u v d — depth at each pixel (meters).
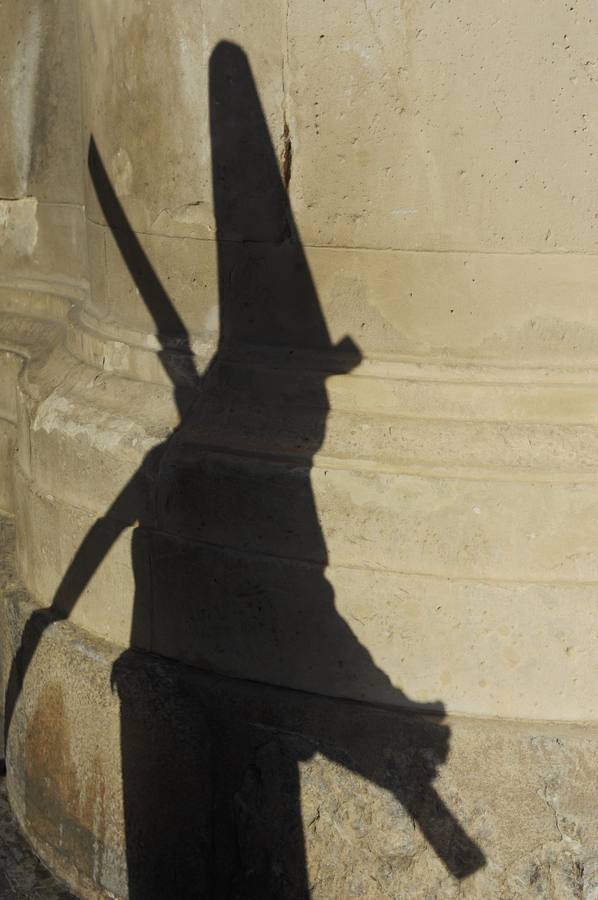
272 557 4.04
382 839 3.92
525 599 3.83
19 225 6.22
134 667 4.30
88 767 4.50
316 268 4.12
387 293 4.06
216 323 4.38
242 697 4.09
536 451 3.91
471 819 3.86
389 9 3.87
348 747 3.96
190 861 4.27
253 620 4.10
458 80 3.86
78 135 5.77
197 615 4.21
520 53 3.83
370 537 3.93
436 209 3.95
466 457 3.91
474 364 4.04
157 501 4.28
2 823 4.99
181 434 4.27
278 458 4.04
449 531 3.87
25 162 6.10
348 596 3.95
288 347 4.22
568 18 3.81
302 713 4.01
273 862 4.09
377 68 3.91
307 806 4.01
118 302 4.77
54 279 6.09
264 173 4.13
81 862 4.59
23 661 4.84
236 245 4.25
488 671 3.89
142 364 4.56
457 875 3.88
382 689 3.97
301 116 4.03
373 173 3.98
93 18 4.67
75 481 4.61
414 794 3.89
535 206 3.92
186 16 4.20
